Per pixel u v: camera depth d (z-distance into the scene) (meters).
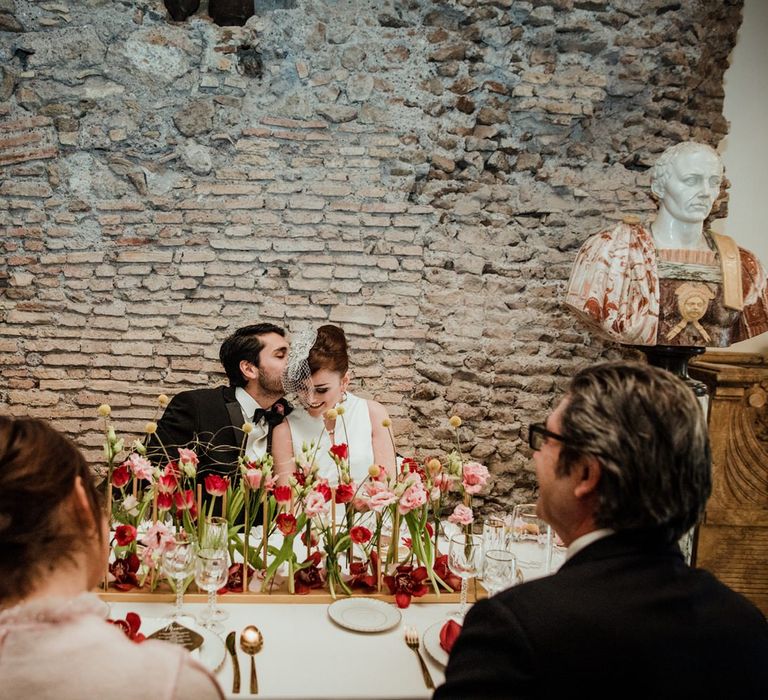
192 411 2.76
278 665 1.40
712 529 2.85
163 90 3.28
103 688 0.71
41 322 3.34
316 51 3.34
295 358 2.63
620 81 3.43
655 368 1.06
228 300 3.39
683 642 0.90
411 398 3.51
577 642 0.88
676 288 2.58
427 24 3.38
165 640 1.37
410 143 3.41
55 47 3.20
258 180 3.37
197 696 0.75
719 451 2.82
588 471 1.02
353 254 3.42
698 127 3.49
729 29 3.45
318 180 3.38
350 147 3.38
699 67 3.46
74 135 3.26
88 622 0.77
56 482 0.79
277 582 1.81
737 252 2.66
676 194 2.60
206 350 3.39
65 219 3.30
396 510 1.87
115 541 1.91
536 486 3.58
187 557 1.51
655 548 0.99
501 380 3.53
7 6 3.16
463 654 0.94
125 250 3.33
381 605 1.70
